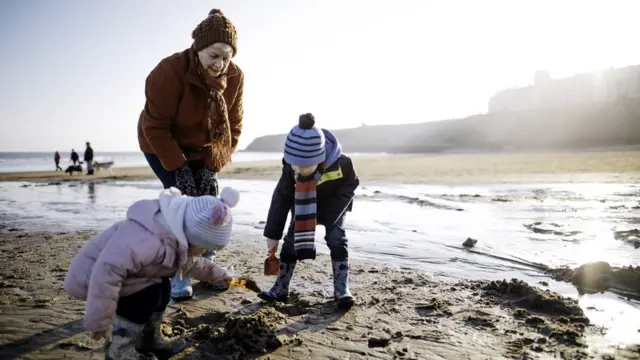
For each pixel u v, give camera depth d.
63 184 19.73
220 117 4.10
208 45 3.76
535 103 120.12
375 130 133.75
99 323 2.32
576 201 10.52
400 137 117.69
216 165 4.19
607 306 3.72
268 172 26.45
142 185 18.50
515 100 125.81
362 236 6.71
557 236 6.50
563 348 2.95
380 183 16.33
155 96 3.80
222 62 3.85
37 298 3.89
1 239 6.51
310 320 3.47
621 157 30.98
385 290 4.16
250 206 10.62
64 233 7.02
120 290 2.46
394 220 8.13
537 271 4.78
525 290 3.93
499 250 5.68
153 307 2.61
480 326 3.34
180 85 3.82
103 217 8.88
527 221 7.86
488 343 3.04
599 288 4.17
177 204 2.51
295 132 3.60
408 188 14.35
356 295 4.03
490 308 3.69
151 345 2.84
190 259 2.78
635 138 62.66
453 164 27.23
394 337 3.15
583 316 3.45
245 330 3.10
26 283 4.32
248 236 6.80
